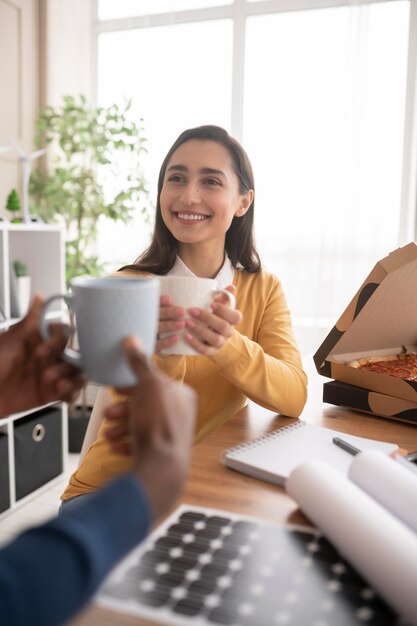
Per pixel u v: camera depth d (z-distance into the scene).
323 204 3.04
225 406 1.26
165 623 0.46
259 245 3.16
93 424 1.16
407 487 0.60
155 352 0.84
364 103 2.93
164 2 3.20
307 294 3.12
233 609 0.47
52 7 3.21
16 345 0.60
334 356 1.17
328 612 0.47
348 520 0.54
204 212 1.22
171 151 1.27
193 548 0.56
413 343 1.34
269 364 1.05
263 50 3.10
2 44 2.99
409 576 0.46
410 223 2.95
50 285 2.72
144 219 3.08
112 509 0.38
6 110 3.05
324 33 2.99
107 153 3.23
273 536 0.59
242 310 1.34
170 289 0.81
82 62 3.33
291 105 3.07
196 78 3.22
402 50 2.89
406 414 1.01
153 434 0.42
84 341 0.52
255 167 3.14
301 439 0.87
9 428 2.26
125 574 0.51
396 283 1.06
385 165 2.95
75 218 3.09
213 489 0.72
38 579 0.34
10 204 2.64
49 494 2.48
